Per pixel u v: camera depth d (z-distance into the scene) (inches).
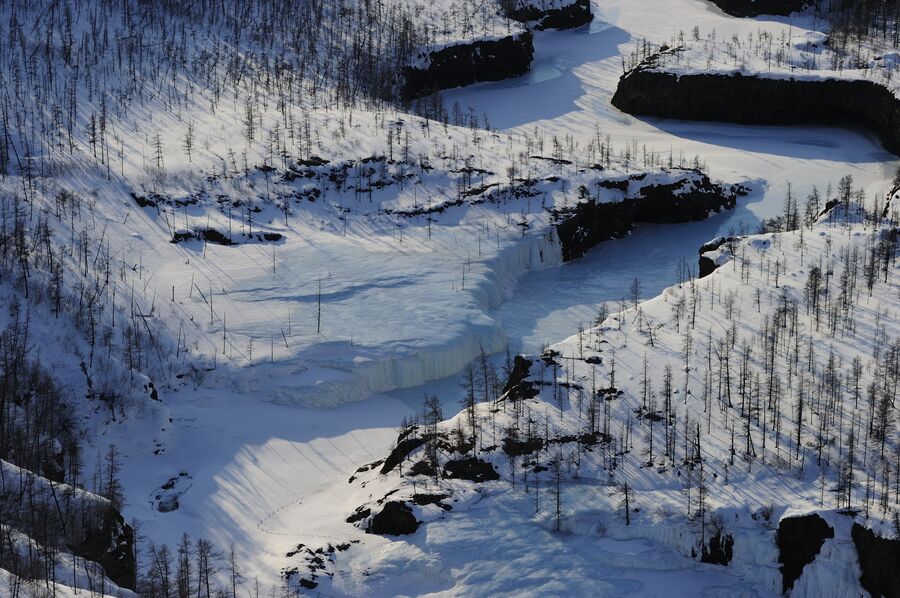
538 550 6501.0
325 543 6648.6
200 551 6496.1
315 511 7101.4
